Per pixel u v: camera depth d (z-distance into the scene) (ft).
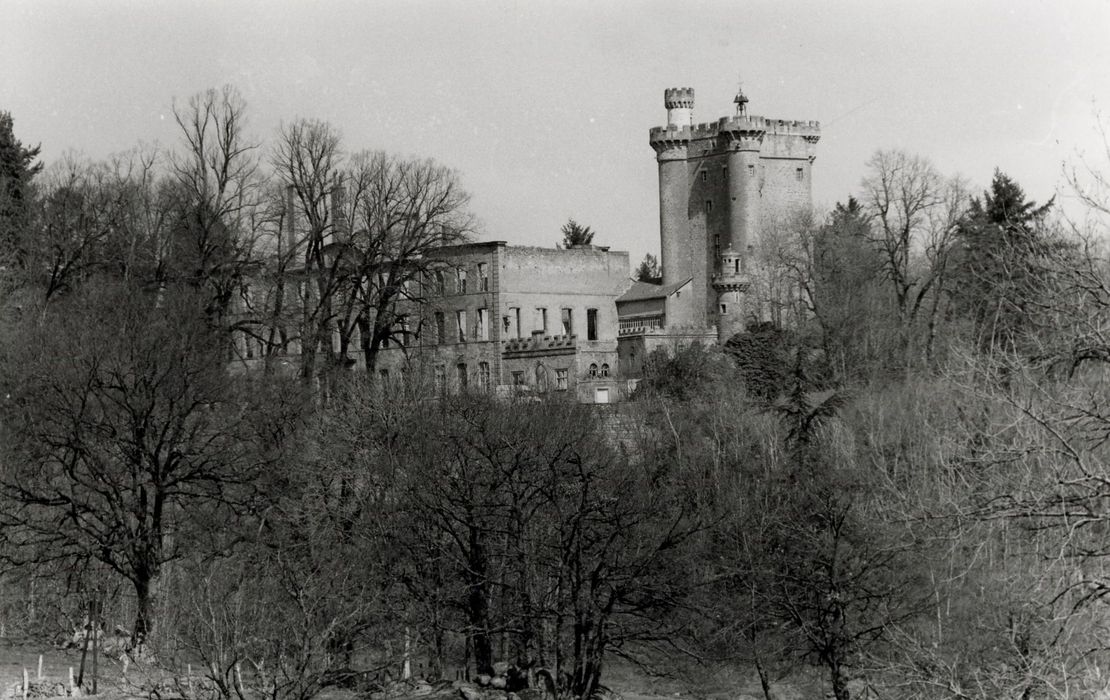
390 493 213.05
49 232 314.14
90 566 225.76
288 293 329.52
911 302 392.27
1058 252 131.03
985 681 116.88
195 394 226.99
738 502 197.57
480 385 393.29
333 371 285.64
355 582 189.78
